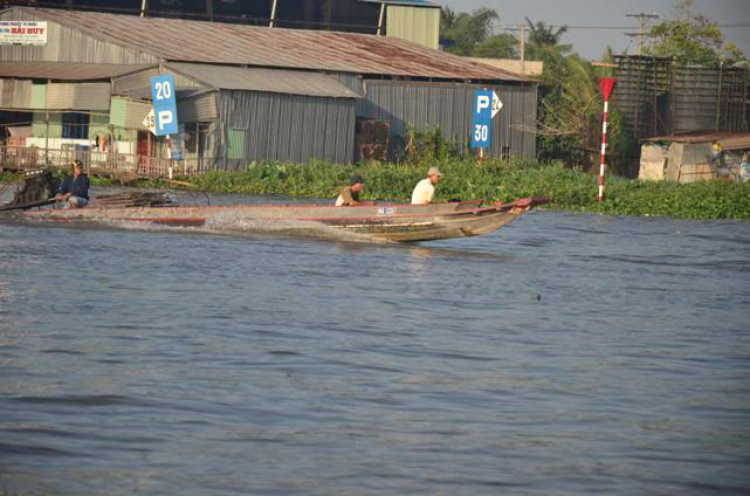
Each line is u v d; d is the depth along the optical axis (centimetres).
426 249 8688
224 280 6400
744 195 15250
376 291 6244
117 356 4197
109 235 8519
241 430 3262
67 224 9169
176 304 5462
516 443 3241
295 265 7238
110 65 19775
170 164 16788
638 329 5400
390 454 3084
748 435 3403
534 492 2811
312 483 2816
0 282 5941
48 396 3547
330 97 18825
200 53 19675
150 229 9062
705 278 7744
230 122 17825
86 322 4869
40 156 18312
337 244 8594
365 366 4216
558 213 14075
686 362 4584
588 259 8656
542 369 4316
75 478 2777
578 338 5066
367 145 19912
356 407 3581
